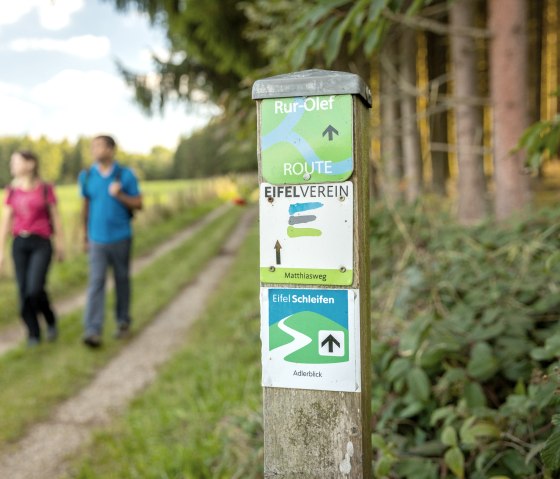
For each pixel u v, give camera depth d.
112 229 5.25
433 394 2.18
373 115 4.53
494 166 4.77
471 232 3.64
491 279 2.87
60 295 7.81
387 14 2.11
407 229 3.46
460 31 4.71
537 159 2.13
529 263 2.88
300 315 1.37
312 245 1.35
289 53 2.30
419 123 9.87
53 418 3.64
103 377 4.41
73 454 3.12
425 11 4.81
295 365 1.39
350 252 1.33
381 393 2.26
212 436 2.88
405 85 5.06
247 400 3.16
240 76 10.41
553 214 3.34
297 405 1.40
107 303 6.94
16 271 5.18
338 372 1.36
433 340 2.14
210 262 10.39
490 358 2.04
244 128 3.51
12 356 4.86
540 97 14.25
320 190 1.33
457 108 5.91
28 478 2.90
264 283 1.39
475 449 1.91
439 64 12.88
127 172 5.29
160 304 6.86
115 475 2.76
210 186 25.20
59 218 5.31
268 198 1.37
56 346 5.18
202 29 8.72
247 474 2.42
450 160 14.52
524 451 1.77
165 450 2.84
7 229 5.18
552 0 15.11
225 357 4.20
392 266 3.41
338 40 2.07
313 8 2.09
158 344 5.24
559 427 1.39
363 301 1.37
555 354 1.80
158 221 16.50
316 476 1.40
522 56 4.58
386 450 1.84
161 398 3.67
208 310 6.31
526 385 2.14
